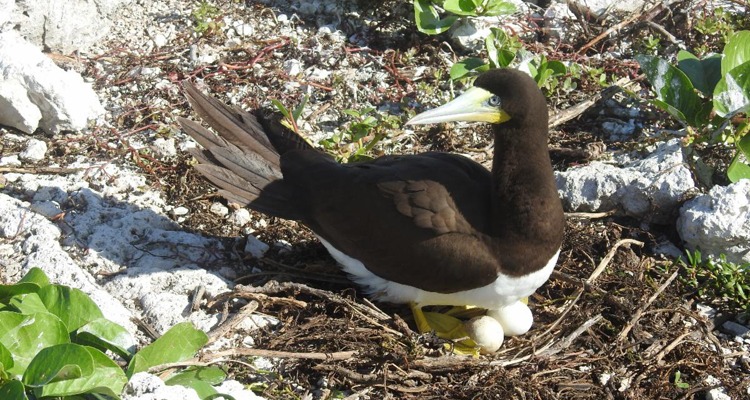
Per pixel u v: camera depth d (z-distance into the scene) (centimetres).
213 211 252
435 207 229
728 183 262
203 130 244
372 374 224
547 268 230
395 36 289
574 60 286
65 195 249
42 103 261
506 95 227
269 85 277
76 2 277
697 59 273
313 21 291
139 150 261
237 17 289
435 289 232
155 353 218
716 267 246
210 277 239
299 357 225
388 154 260
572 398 226
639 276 243
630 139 272
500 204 228
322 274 243
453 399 223
